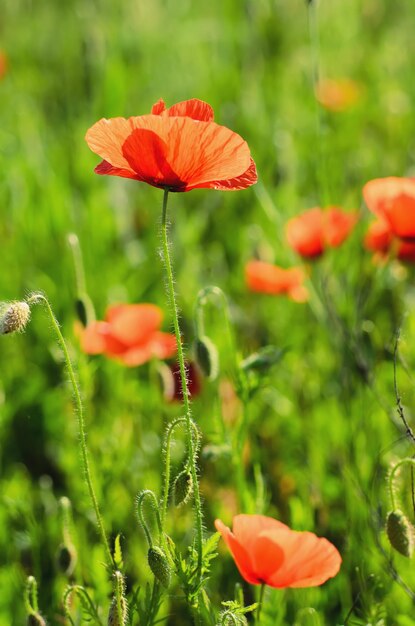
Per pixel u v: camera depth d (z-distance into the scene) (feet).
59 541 13.15
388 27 31.17
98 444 13.91
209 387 15.33
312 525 12.18
